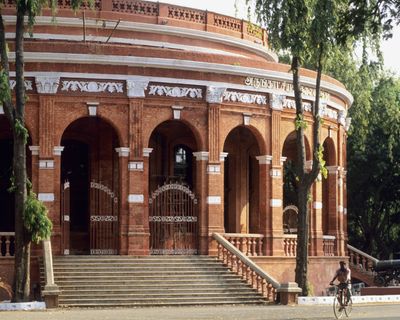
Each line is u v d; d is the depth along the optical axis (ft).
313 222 144.25
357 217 204.23
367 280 161.48
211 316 96.94
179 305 114.21
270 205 136.46
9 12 137.39
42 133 123.54
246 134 150.51
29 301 109.09
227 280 120.78
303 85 141.38
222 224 131.23
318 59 119.96
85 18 140.77
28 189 110.11
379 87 191.93
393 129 191.11
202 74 130.72
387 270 157.79
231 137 150.41
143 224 125.90
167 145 145.38
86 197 137.80
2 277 120.16
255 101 135.64
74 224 136.98
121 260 121.19
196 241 129.70
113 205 129.90
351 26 99.55
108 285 115.65
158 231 128.98
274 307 112.37
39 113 123.75
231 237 131.95
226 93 132.77
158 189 129.49
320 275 144.36
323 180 155.33
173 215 129.70
